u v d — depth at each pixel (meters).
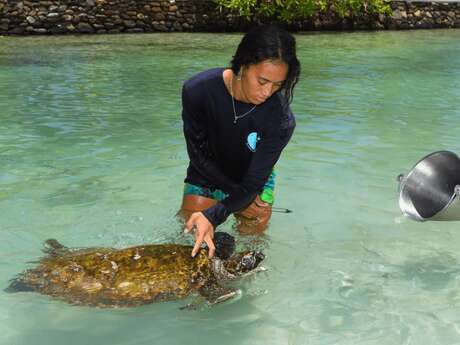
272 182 2.70
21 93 5.68
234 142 2.45
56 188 3.19
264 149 2.38
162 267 2.23
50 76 6.68
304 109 5.17
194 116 2.44
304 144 4.01
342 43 10.90
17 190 3.15
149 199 3.07
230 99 2.36
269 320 2.14
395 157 3.76
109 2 11.54
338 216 2.93
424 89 6.26
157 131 4.33
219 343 2.02
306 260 2.53
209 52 9.10
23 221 2.80
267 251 2.60
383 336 2.05
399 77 7.05
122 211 2.93
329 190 3.23
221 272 2.30
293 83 2.20
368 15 13.68
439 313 2.17
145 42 10.28
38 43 9.76
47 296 2.19
